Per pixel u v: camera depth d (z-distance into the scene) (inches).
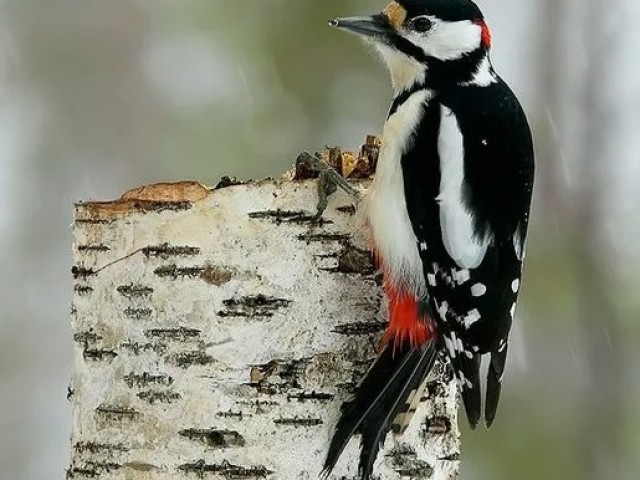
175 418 339.3
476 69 399.9
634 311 588.1
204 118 603.2
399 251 357.4
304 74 591.8
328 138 590.9
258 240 341.1
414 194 369.4
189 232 342.6
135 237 346.3
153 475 339.9
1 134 675.4
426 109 385.1
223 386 337.7
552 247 612.4
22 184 677.3
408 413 346.3
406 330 352.5
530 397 572.4
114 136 664.4
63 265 676.1
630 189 647.8
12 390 654.5
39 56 676.1
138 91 661.9
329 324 342.3
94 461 347.9
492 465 554.9
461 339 359.9
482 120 383.9
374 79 591.8
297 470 336.2
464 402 351.3
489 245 371.2
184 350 340.2
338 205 346.3
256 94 593.3
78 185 667.4
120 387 346.0
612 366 579.5
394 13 405.7
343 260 346.3
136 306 345.4
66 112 670.5
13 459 637.9
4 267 671.1
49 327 668.7
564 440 564.7
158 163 638.5
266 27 595.8
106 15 669.3
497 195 374.9
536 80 684.1
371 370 344.2
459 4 401.1
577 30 688.4
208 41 607.2
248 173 586.6
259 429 336.8
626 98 675.4
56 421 652.1
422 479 349.4
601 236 624.4
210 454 336.8
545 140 662.5
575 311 589.0
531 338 584.4
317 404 338.6
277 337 339.3
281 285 340.8
